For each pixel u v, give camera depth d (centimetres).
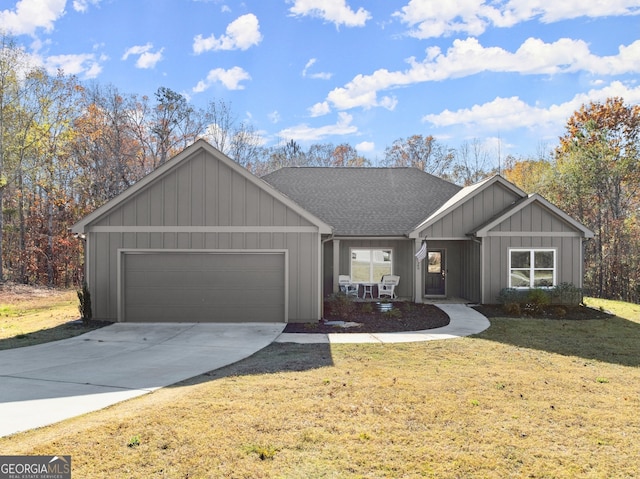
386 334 1223
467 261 1877
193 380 768
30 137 3123
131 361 919
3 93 2916
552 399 668
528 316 1511
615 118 3278
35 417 573
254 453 476
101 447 480
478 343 1101
